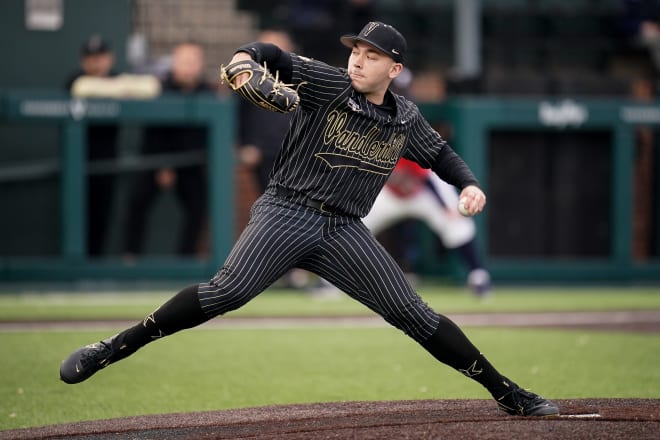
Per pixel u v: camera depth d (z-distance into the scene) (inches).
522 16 2190.0
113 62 1766.7
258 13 2188.7
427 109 1740.9
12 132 1612.9
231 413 720.3
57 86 1743.4
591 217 1758.1
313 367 971.9
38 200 1624.0
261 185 1646.2
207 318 614.5
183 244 1665.8
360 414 691.4
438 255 1833.2
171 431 660.1
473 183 649.6
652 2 2171.5
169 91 1673.2
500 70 2165.4
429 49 2158.0
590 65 2207.2
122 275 1638.8
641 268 1765.5
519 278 1739.7
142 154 1633.9
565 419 629.3
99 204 1625.2
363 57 604.1
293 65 598.9
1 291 1664.6
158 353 1054.4
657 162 1771.7
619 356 1034.1
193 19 2199.8
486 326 1283.2
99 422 697.6
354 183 621.6
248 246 610.5
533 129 1731.1
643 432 585.6
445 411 692.7
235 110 1644.9
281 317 1373.0
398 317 630.5
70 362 621.9
